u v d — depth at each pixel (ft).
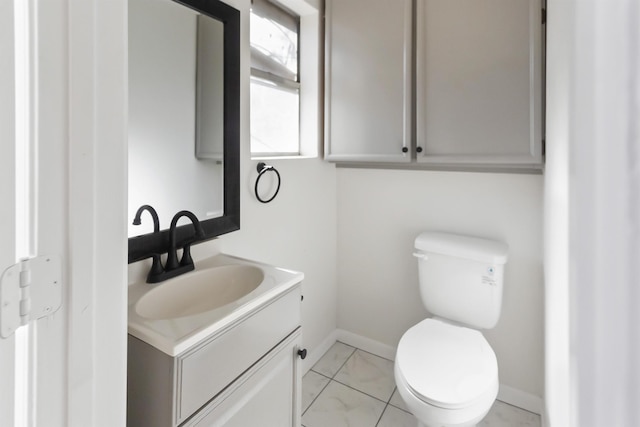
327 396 5.78
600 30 1.19
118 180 1.69
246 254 4.91
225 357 2.84
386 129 5.58
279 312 3.46
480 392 3.80
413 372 4.14
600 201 1.17
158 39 3.55
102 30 1.58
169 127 3.70
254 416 3.19
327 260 6.84
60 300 1.44
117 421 1.72
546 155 4.25
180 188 3.83
